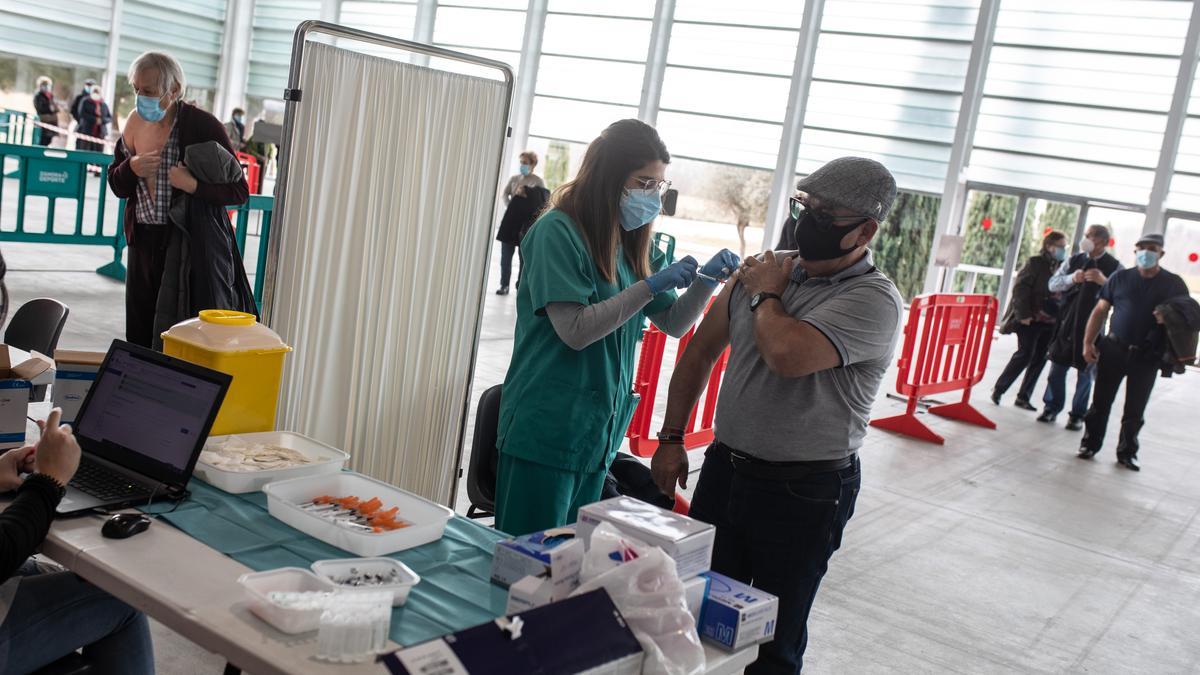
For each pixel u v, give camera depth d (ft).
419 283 10.13
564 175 48.88
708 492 7.36
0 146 22.34
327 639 4.50
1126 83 38.47
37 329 10.08
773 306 6.78
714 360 7.79
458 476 11.21
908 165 41.88
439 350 10.56
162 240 11.92
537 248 7.69
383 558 5.51
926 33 40.86
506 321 28.07
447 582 5.57
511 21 49.60
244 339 7.39
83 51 54.54
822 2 42.52
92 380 7.36
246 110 59.57
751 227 44.88
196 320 7.51
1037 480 19.02
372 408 10.11
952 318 22.24
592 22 47.29
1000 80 40.57
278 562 5.49
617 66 46.93
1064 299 24.64
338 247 9.40
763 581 7.05
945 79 40.75
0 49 51.57
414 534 5.96
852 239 6.67
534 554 5.49
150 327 12.39
